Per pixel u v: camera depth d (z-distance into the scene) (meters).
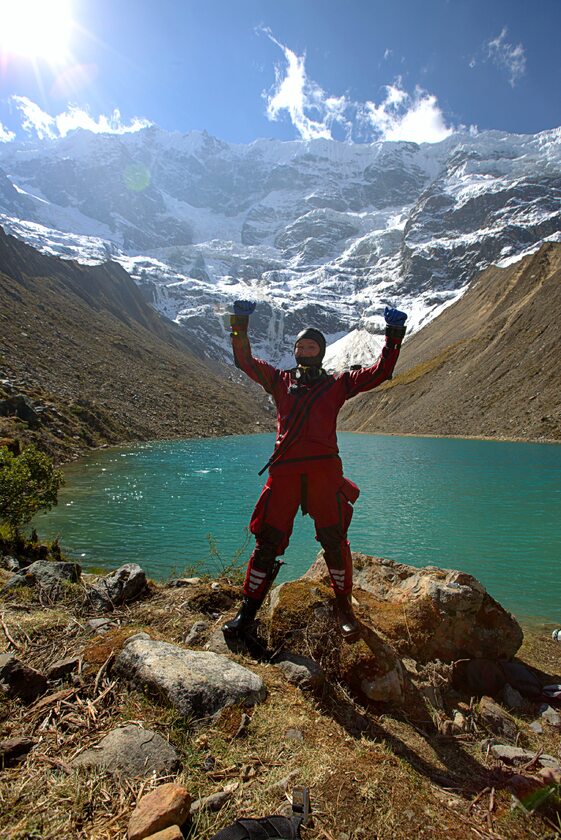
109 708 2.72
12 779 2.15
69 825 1.91
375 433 73.94
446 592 4.44
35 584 4.83
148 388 65.94
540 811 2.47
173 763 2.29
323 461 3.34
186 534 12.80
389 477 24.94
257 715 2.71
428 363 92.75
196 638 3.77
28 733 2.49
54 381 49.12
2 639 3.51
